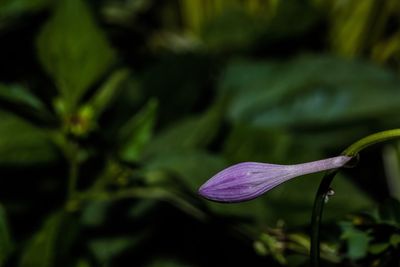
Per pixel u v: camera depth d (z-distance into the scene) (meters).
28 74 0.69
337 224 0.47
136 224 0.60
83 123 0.55
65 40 0.57
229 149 0.61
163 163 0.55
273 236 0.50
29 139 0.54
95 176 0.58
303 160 0.61
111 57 0.58
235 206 0.52
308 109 0.71
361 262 0.47
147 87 0.70
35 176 0.60
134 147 0.55
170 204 0.61
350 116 0.70
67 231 0.53
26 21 0.67
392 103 0.70
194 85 0.71
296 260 0.50
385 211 0.45
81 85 0.57
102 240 0.59
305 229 0.50
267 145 0.61
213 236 0.61
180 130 0.61
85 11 0.57
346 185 0.56
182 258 0.60
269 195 0.56
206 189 0.38
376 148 0.70
